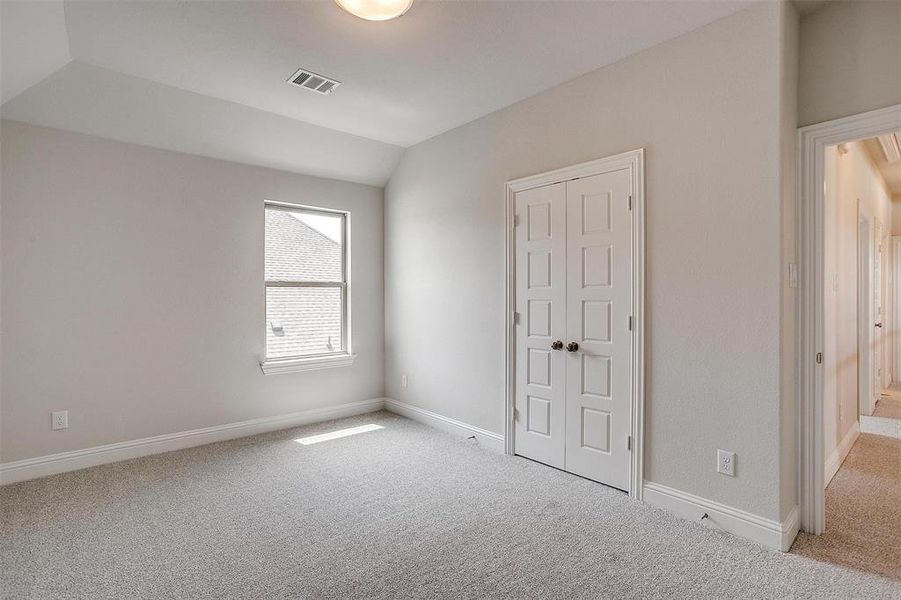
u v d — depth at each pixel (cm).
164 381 364
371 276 489
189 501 275
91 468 327
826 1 228
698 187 249
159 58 285
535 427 339
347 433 411
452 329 410
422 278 444
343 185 467
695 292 251
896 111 210
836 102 228
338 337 472
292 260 443
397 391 481
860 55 221
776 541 220
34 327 311
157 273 361
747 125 231
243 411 405
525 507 267
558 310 322
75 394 326
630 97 279
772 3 222
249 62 290
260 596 188
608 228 291
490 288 373
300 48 273
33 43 248
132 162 349
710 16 238
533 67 295
